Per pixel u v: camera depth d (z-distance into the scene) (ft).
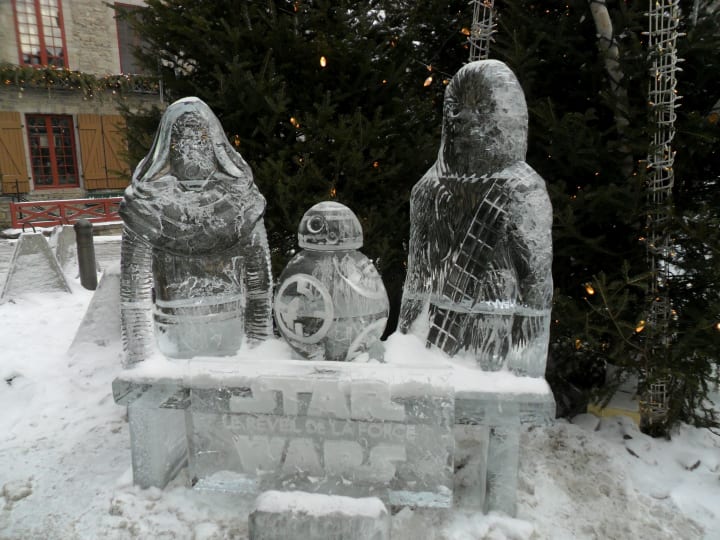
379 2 14.02
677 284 10.86
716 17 11.03
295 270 8.25
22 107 55.47
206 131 8.32
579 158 10.80
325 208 8.33
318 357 8.34
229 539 7.70
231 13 13.58
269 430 7.76
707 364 10.26
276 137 13.76
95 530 7.96
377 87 13.92
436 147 13.51
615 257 11.19
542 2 12.51
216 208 8.30
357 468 7.63
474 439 10.03
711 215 9.95
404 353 8.39
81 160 59.77
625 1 11.50
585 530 8.11
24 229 44.93
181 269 8.50
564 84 12.30
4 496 8.88
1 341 16.69
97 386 13.34
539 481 9.22
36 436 11.06
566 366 12.67
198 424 7.98
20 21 56.03
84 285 24.13
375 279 8.46
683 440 10.92
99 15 59.88
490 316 7.89
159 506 8.37
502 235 7.73
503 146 7.73
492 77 7.68
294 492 7.14
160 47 14.29
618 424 11.18
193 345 8.64
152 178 8.34
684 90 11.41
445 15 14.58
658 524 8.36
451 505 8.02
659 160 10.02
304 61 13.52
